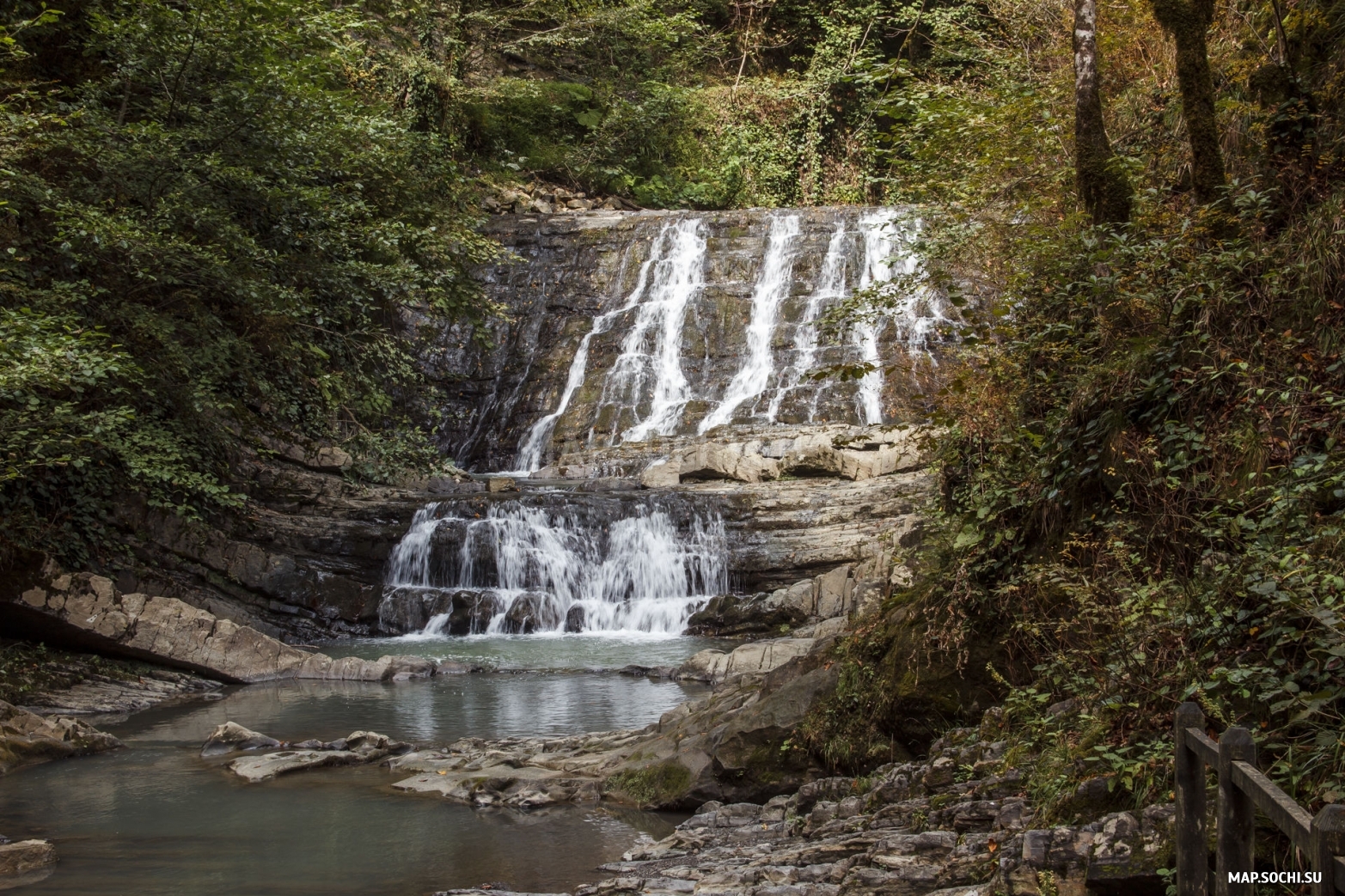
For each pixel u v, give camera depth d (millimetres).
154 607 12641
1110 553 5730
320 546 17375
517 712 10844
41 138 13227
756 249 27156
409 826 6836
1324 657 4109
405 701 11578
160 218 14188
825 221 27062
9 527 12516
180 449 14016
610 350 26359
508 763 8266
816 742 6840
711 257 27312
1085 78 7824
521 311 27719
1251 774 2617
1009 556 6746
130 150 14102
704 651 13391
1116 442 6188
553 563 17844
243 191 15664
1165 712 4590
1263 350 5695
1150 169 9086
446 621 16875
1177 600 4996
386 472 17641
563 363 26422
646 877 5309
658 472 20016
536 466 24766
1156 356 6250
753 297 26438
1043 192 9938
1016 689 5992
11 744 8680
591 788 7562
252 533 16906
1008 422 7633
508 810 7223
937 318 23750
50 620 11820
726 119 35281
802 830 5859
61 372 10414
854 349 24203
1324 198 6262
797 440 19422
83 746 9078
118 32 14844
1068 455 6578
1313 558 4387
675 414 24484
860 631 7297
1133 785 4273
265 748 9164
